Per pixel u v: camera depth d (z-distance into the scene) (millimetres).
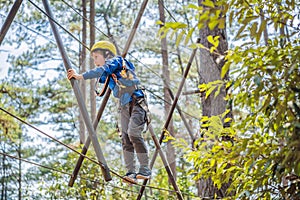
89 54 7895
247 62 6156
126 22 24922
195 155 7895
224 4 5484
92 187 16016
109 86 7754
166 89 8930
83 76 7508
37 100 29781
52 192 16391
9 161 29906
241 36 5836
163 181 20781
